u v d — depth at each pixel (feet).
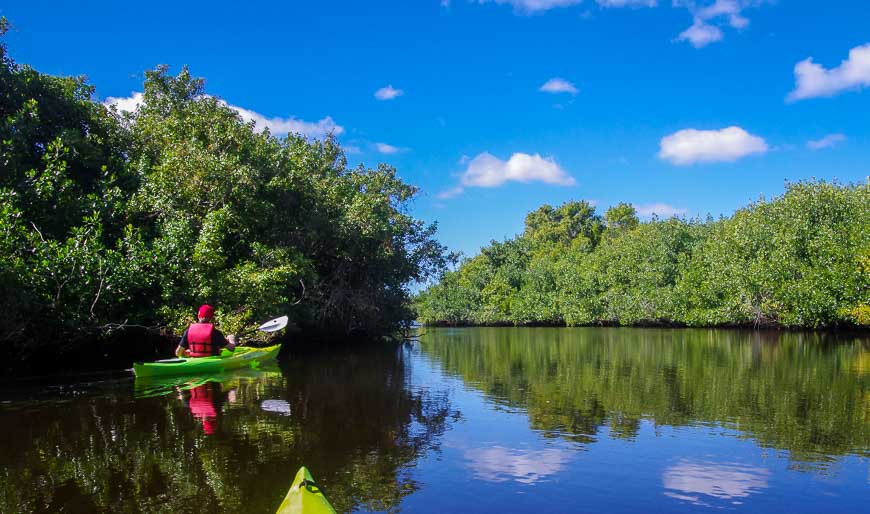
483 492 18.70
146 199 50.85
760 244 108.47
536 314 176.45
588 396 36.27
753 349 69.62
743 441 24.90
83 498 17.89
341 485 19.29
